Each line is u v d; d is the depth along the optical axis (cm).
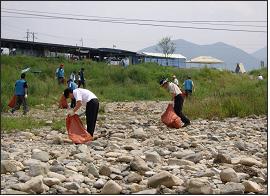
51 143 985
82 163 759
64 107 1961
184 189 597
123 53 5828
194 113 1611
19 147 915
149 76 3491
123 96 2717
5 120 1270
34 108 1964
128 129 1266
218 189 598
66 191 586
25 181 624
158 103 2411
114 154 821
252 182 613
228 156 791
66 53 5525
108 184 583
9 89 2264
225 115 1594
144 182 629
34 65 3556
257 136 1151
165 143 974
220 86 3366
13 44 4991
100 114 1753
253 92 1995
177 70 3925
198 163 780
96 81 3328
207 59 6406
